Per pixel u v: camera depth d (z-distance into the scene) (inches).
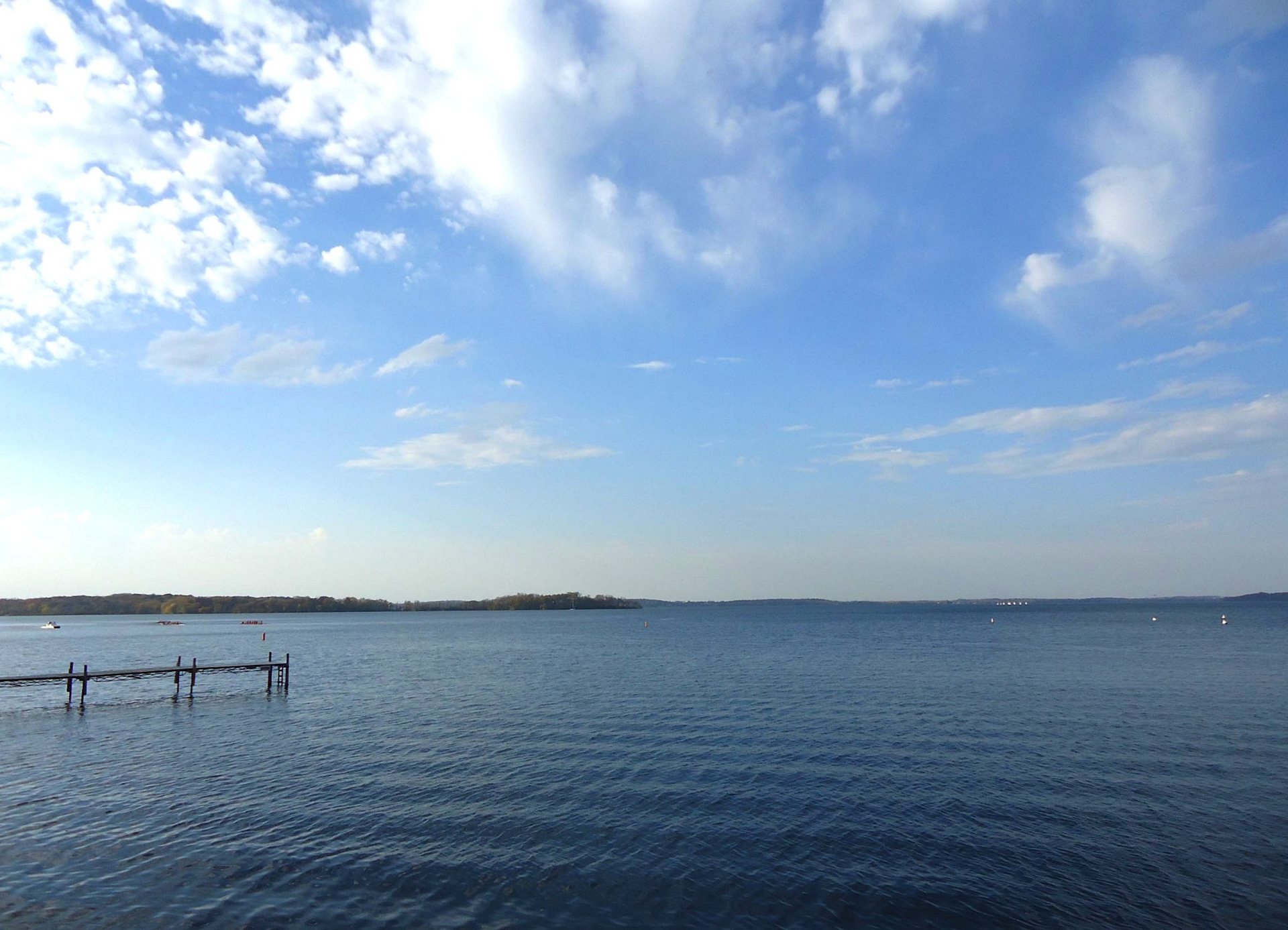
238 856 676.7
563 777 937.5
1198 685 1720.0
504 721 1342.3
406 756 1067.9
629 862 660.1
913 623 5930.1
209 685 2012.8
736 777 928.3
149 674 1683.1
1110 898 578.9
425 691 1800.0
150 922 546.9
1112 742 1104.2
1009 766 966.4
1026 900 578.2
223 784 922.1
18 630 5974.4
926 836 714.8
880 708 1427.2
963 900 578.2
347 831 741.9
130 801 850.8
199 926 541.6
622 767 984.3
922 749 1070.4
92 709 1583.4
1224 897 578.2
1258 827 728.3
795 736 1168.2
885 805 811.4
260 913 561.9
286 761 1047.6
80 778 965.2
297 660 2795.3
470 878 625.9
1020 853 671.1
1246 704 1438.2
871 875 627.5
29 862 661.3
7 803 845.8
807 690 1699.1
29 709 1577.3
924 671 2097.7
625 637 4264.3
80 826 761.6
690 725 1274.6
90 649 3481.8
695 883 615.2
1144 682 1790.1
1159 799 820.6
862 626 5502.0
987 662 2322.8
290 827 754.8
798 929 536.7
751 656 2694.4
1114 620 6220.5
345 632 5383.9
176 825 764.0
